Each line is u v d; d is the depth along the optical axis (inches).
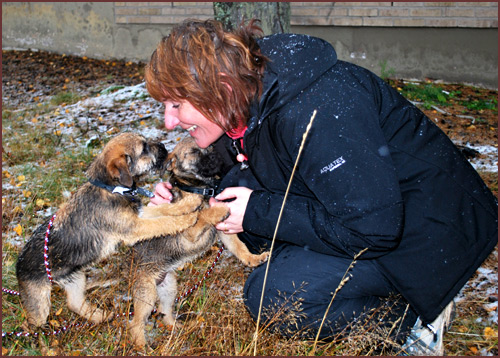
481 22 323.0
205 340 122.9
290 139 101.2
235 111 101.6
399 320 114.4
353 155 97.5
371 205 98.0
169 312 140.1
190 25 103.2
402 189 107.0
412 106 113.8
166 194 141.8
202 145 116.3
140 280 135.8
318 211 106.5
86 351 121.6
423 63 346.9
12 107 335.0
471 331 127.5
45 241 130.3
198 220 134.1
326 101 99.8
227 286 148.3
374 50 358.3
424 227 105.7
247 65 99.4
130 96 333.7
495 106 291.1
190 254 140.9
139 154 143.4
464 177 109.3
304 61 101.1
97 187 138.6
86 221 136.7
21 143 262.4
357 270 113.6
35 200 200.7
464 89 327.0
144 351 123.3
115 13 440.8
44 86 383.9
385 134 107.7
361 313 115.4
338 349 117.6
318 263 116.7
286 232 108.5
